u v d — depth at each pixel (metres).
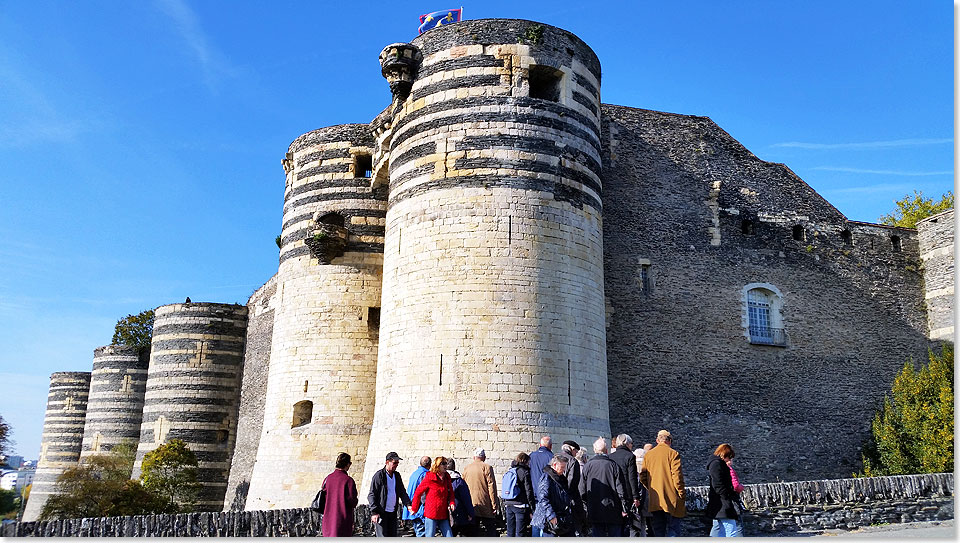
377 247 32.62
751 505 18.59
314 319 32.00
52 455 61.41
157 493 39.44
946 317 34.66
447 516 15.20
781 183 34.50
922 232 36.41
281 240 35.03
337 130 34.22
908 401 31.08
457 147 25.20
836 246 34.75
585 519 16.25
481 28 26.30
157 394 46.31
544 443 16.39
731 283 32.19
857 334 33.88
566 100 26.23
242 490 41.50
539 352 23.50
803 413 31.88
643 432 29.16
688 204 32.41
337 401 30.81
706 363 30.83
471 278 23.94
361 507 17.17
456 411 22.84
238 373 46.97
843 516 19.23
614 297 30.14
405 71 26.92
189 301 47.53
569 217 25.17
